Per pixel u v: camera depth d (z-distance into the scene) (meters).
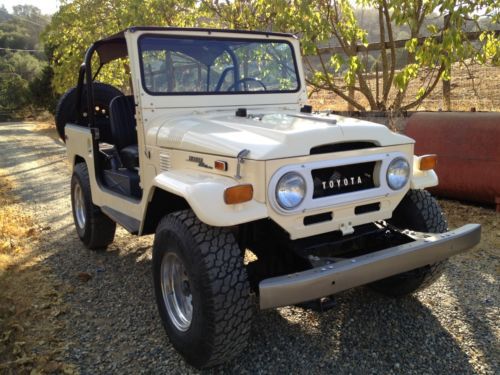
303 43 6.71
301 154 2.75
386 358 3.00
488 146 5.48
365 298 3.77
